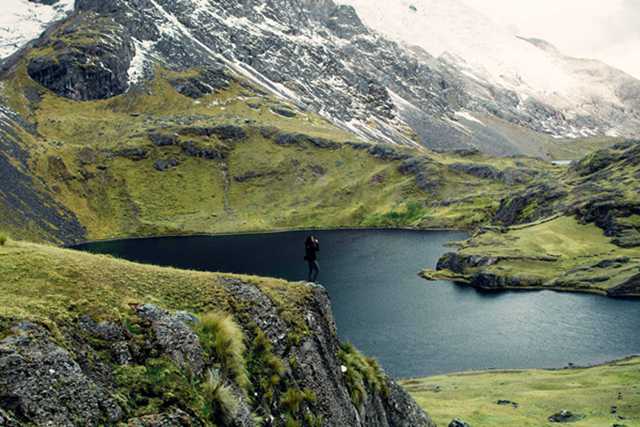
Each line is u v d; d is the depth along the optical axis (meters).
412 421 36.06
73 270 20.66
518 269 194.12
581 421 62.22
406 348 123.31
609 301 160.88
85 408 15.20
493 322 143.00
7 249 20.48
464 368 110.56
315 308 31.39
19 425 13.40
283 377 24.59
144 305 20.55
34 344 15.42
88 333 17.91
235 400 20.12
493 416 65.00
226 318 23.17
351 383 31.52
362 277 197.62
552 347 122.00
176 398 17.88
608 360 112.06
